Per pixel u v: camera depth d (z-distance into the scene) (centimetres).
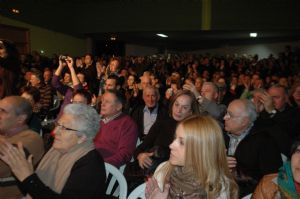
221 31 1259
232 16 1165
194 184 157
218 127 159
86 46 1437
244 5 1149
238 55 1803
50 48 1320
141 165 272
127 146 296
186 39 1761
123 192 242
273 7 1122
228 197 159
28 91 413
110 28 1305
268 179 170
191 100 288
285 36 1565
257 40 1733
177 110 286
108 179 259
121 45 1736
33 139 223
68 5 1339
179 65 1181
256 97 333
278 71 1063
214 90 399
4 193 212
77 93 373
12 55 330
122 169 295
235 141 264
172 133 295
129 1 1262
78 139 191
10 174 211
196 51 1930
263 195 168
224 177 159
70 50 1380
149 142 307
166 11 1227
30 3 1248
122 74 724
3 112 224
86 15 1327
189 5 1202
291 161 154
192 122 159
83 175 181
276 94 337
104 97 309
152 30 1254
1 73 313
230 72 1102
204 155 155
